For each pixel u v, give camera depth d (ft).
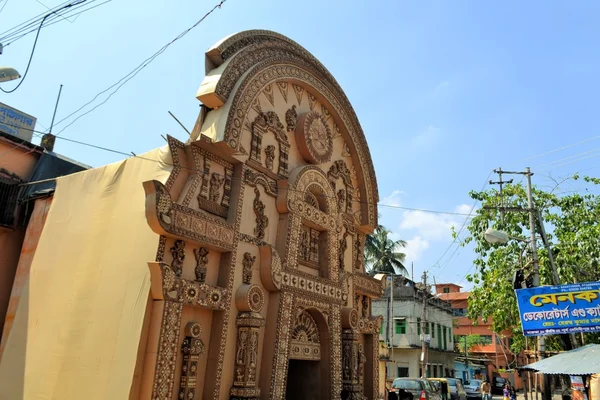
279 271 45.34
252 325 40.68
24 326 39.37
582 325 47.62
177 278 34.99
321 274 54.39
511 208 58.39
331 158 59.88
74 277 38.58
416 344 129.80
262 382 42.45
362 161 65.26
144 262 35.09
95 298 36.24
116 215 38.91
